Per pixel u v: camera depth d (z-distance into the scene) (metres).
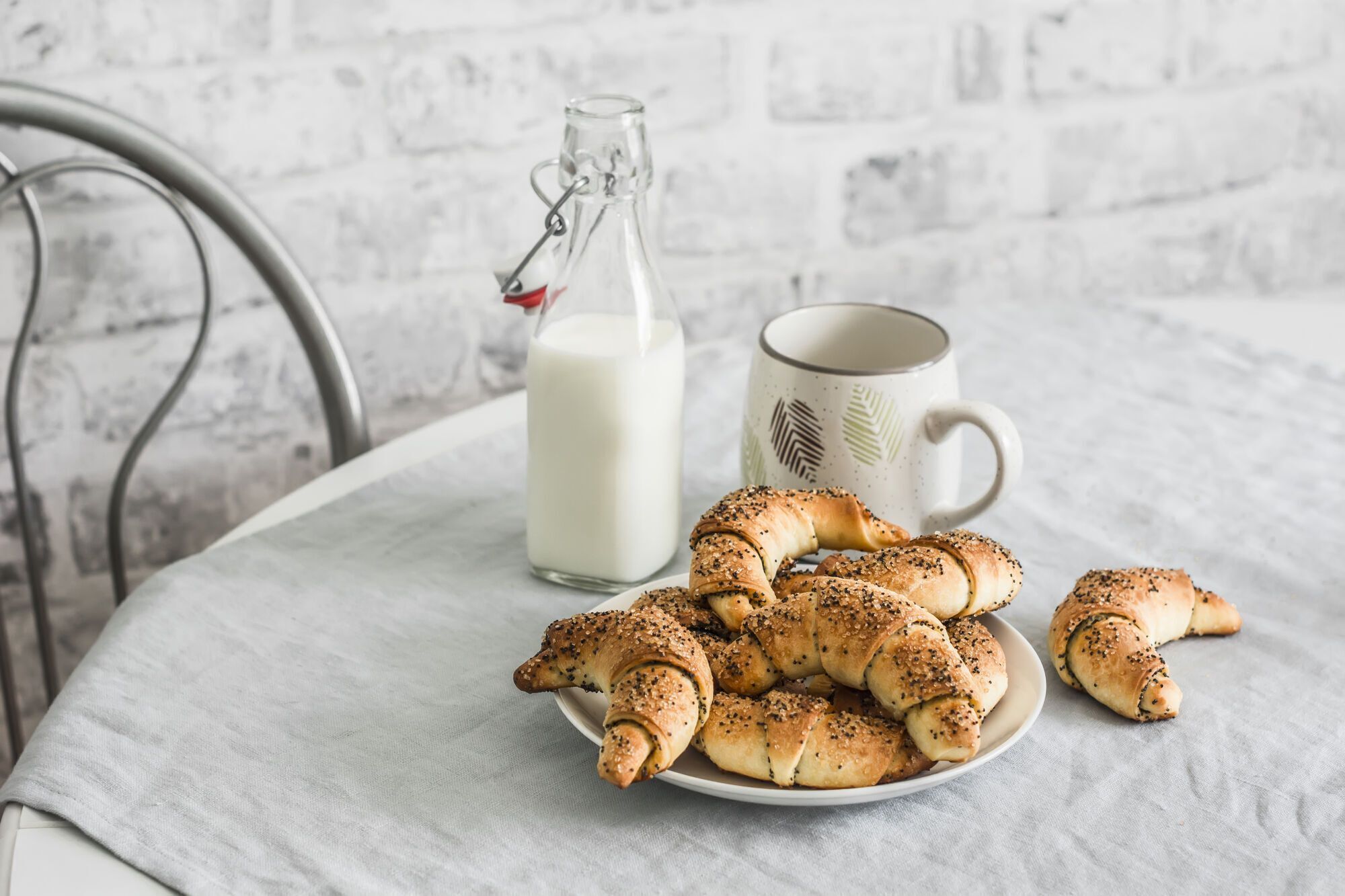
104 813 0.83
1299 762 0.87
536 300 0.99
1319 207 1.51
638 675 0.83
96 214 1.22
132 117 1.21
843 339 1.03
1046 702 0.90
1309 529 1.03
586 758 0.87
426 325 1.33
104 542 1.30
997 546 0.92
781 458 0.98
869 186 1.39
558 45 1.29
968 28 1.37
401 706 0.90
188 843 0.82
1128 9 1.40
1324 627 0.96
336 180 1.27
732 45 1.32
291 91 1.24
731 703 0.84
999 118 1.41
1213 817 0.84
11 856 0.82
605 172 0.94
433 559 1.01
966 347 1.23
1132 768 0.86
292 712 0.89
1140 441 1.12
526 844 0.83
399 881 0.81
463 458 1.10
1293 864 0.82
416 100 1.27
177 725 0.88
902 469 0.97
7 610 1.30
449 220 1.31
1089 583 0.93
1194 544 1.02
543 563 0.99
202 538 1.33
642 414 0.96
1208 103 1.44
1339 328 1.28
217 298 1.27
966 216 1.43
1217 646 0.94
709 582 0.89
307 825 0.83
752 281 1.40
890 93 1.37
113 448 1.28
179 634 0.94
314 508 1.05
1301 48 1.44
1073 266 1.47
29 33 1.17
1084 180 1.44
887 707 0.84
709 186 1.36
